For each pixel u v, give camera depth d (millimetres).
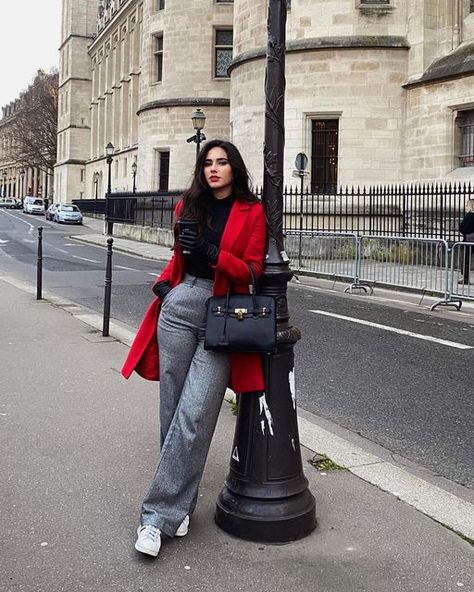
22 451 4688
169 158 39156
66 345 8266
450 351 8625
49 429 5168
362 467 4508
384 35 22250
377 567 3215
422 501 3980
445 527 3646
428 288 13172
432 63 21750
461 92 20422
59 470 4359
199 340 3455
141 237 32500
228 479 3625
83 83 76438
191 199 3398
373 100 22312
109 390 6309
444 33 21609
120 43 60312
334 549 3377
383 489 4141
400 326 10430
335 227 21344
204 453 3439
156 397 6113
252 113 24672
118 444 4859
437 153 21203
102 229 44031
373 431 5523
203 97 38344
